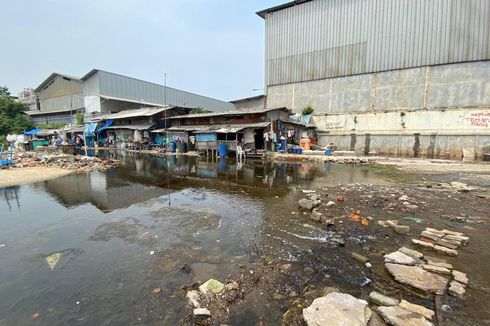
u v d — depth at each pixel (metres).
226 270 4.79
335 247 5.65
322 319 3.27
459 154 22.52
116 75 41.84
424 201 9.10
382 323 3.30
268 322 3.46
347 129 28.28
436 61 23.38
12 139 37.34
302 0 29.86
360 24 26.94
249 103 35.94
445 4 22.77
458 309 3.58
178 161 22.27
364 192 10.54
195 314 3.55
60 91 47.47
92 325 3.49
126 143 36.97
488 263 4.84
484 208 8.27
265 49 33.69
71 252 5.59
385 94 26.03
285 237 6.24
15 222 7.47
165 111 33.28
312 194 10.02
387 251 5.41
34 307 3.88
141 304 3.88
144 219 7.61
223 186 12.17
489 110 21.52
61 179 13.91
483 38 21.52
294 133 29.20
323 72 29.48
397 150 25.34
